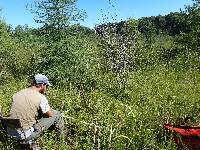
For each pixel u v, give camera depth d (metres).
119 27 14.65
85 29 14.70
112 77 13.17
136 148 6.36
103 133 6.61
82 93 10.21
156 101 9.55
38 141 6.60
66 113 7.88
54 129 6.86
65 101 8.89
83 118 7.73
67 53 13.55
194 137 6.16
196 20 25.38
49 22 13.83
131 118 7.31
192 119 8.32
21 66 19.19
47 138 6.71
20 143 6.30
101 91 11.55
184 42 25.09
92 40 14.91
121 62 13.12
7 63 20.03
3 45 20.91
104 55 14.98
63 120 6.88
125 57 13.37
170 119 7.96
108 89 11.92
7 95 10.52
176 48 24.52
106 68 14.76
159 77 15.05
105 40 13.91
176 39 25.58
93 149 6.20
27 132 6.23
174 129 6.37
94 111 8.24
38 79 6.45
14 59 20.47
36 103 6.30
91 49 14.53
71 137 7.18
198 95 11.56
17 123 6.05
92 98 9.64
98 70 14.62
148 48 21.84
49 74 13.39
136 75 14.97
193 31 25.08
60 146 6.43
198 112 9.20
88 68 13.54
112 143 6.32
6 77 16.92
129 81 12.92
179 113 8.77
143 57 19.69
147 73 16.33
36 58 14.66
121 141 6.38
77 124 7.32
